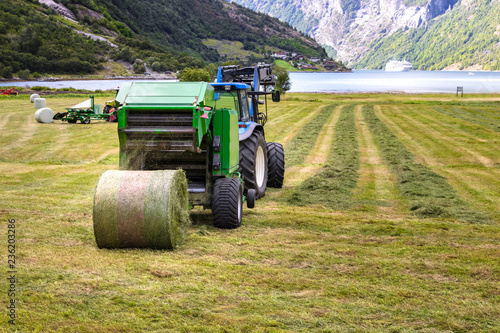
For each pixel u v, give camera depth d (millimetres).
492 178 11016
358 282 4324
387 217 7449
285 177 11312
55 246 5270
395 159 13906
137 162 6207
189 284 4180
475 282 4375
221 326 3379
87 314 3547
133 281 4215
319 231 6332
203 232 5984
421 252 5301
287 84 54594
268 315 3592
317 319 3529
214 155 6211
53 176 11234
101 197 4910
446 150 15688
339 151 15633
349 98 51250
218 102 7941
